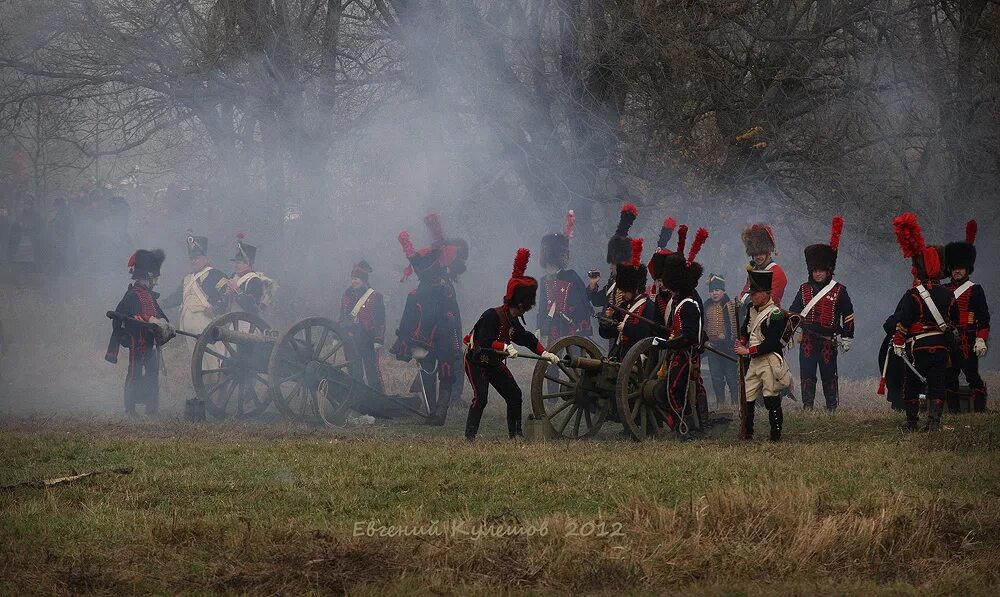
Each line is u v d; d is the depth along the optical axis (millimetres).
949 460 34375
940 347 42438
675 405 42531
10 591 20781
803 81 88062
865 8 87750
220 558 23016
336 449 36938
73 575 21750
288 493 29297
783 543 23953
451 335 51562
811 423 47000
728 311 58656
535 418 42344
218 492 29547
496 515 26688
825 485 29422
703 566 22594
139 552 23500
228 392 52125
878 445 37438
